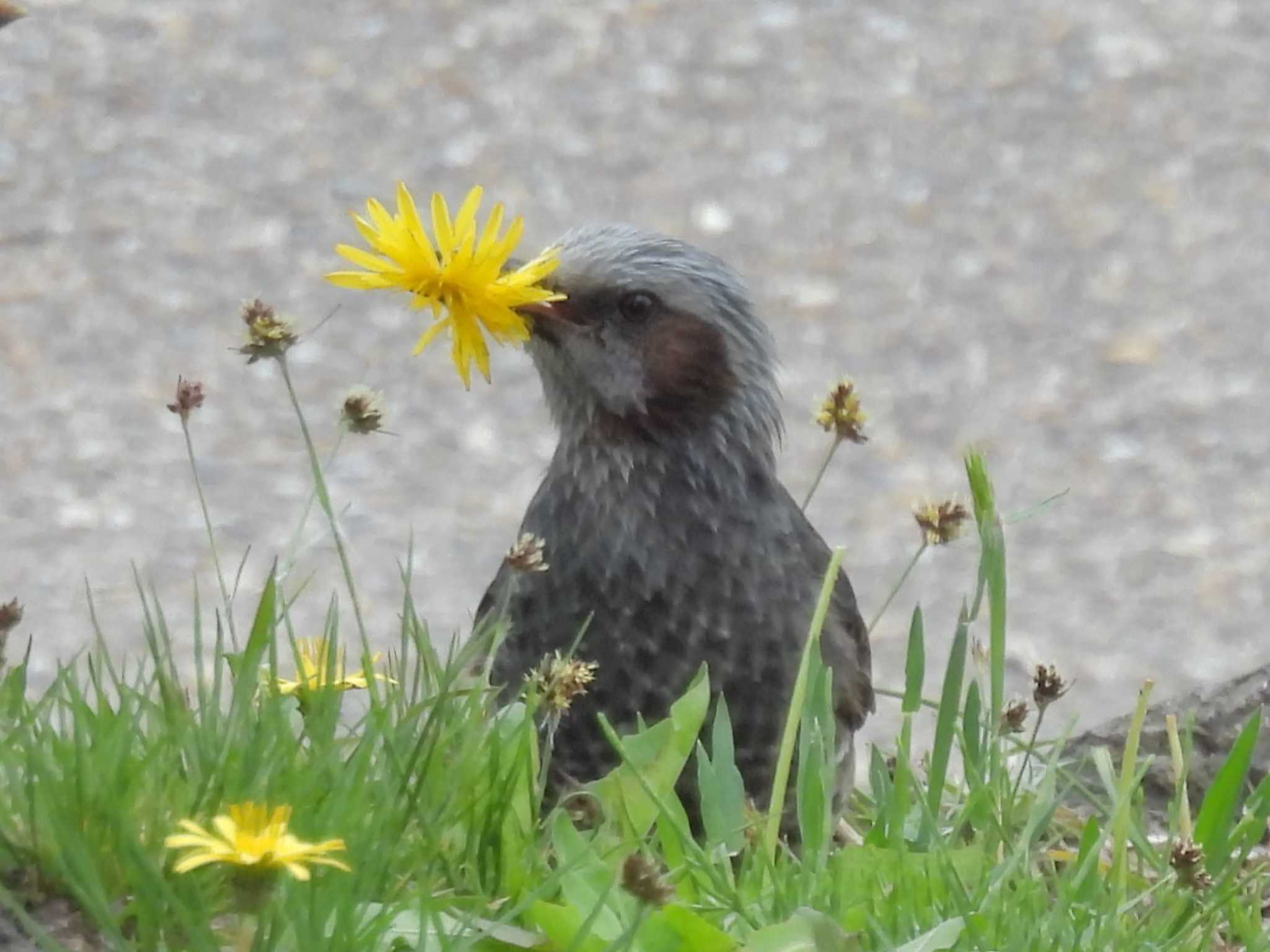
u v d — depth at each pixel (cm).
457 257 623
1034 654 1387
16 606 595
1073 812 722
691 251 765
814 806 616
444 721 602
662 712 744
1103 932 571
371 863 528
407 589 644
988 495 697
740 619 742
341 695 616
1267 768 772
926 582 1462
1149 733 789
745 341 765
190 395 655
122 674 641
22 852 509
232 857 446
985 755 671
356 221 627
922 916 571
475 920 529
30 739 536
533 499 777
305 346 1678
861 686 773
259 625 598
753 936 525
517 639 752
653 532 741
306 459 1556
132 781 527
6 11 559
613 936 527
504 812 577
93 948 495
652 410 745
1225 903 605
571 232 774
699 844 672
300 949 488
